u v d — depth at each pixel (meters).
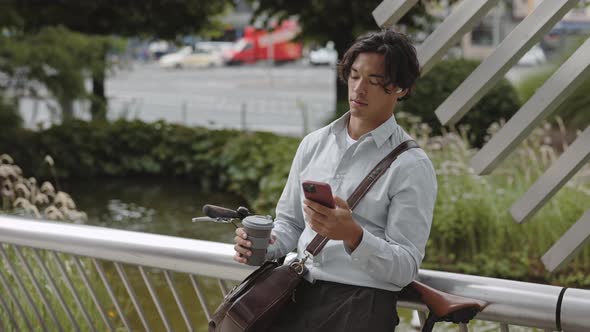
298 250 2.01
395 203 1.83
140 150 11.86
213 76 35.66
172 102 22.70
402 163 1.84
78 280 4.80
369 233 1.75
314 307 1.91
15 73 12.27
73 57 12.55
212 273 2.26
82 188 10.95
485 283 1.95
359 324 1.84
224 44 46.34
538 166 7.77
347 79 1.91
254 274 1.95
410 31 12.37
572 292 1.86
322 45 12.91
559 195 6.96
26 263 2.71
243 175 10.02
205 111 20.02
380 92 1.83
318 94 26.28
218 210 2.02
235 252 2.14
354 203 1.87
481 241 6.95
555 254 2.35
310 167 2.00
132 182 11.39
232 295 1.93
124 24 13.74
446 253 7.05
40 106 18.25
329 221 1.71
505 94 11.92
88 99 12.88
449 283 1.99
